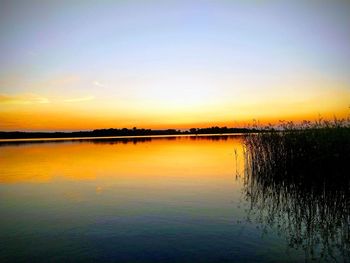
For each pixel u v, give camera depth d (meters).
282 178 14.55
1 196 13.38
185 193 13.37
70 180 17.05
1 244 8.02
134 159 26.62
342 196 11.23
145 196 12.95
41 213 10.77
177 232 8.64
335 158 11.97
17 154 32.62
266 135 15.59
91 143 59.69
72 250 7.58
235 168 20.56
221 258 7.00
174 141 64.44
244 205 11.33
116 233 8.66
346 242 7.85
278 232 8.56
